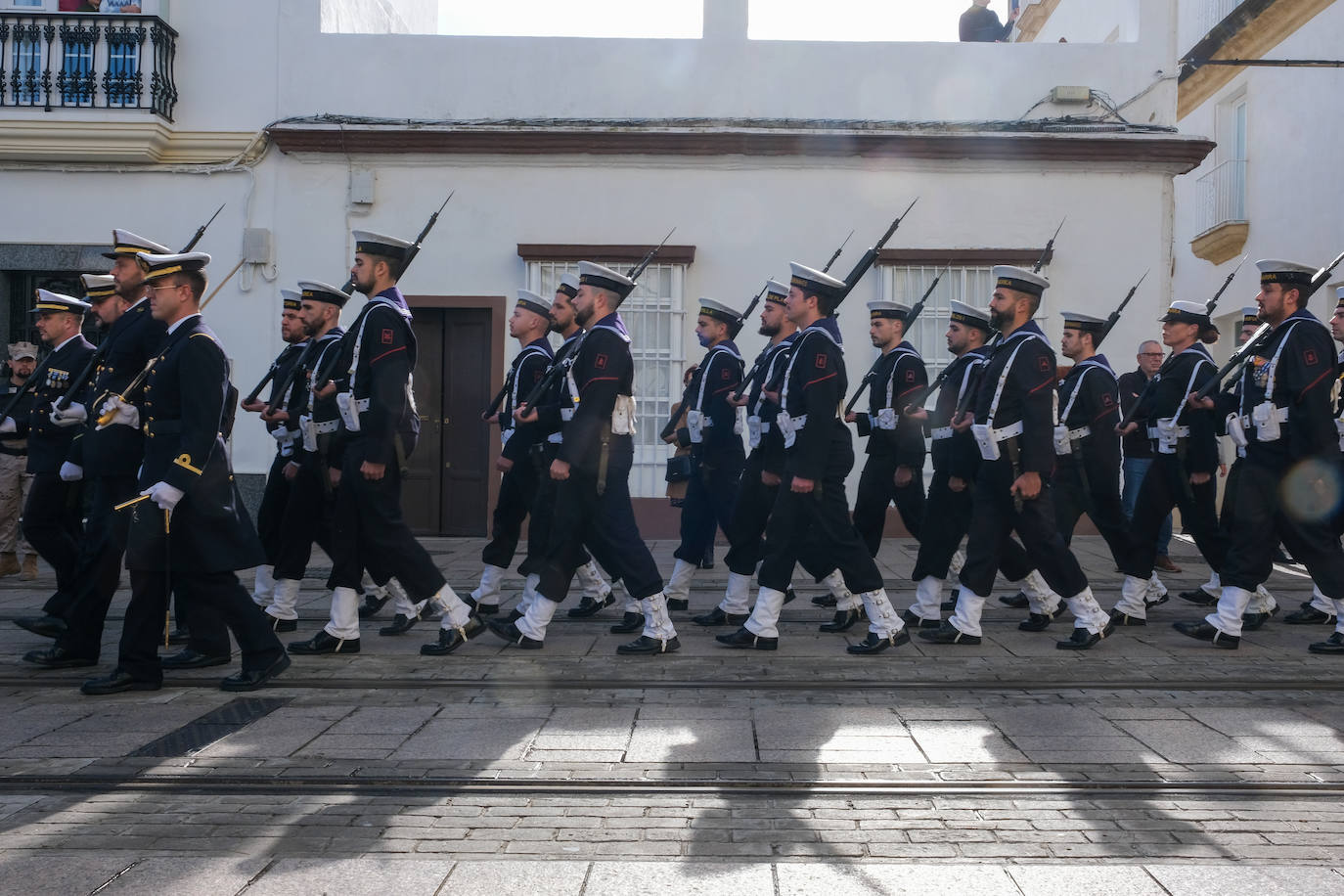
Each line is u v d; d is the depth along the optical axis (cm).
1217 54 1659
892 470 766
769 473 676
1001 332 680
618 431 615
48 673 574
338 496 614
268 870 325
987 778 405
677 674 566
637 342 1225
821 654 618
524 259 1215
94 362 621
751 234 1223
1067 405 748
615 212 1221
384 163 1224
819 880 317
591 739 452
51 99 1191
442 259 1223
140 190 1224
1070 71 1228
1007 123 1220
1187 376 733
